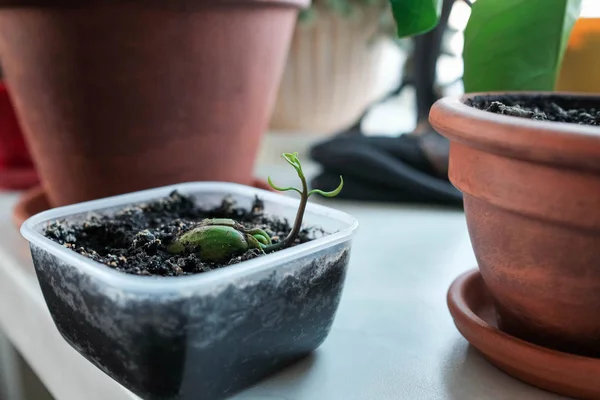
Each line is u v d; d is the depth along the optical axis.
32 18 0.38
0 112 0.55
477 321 0.32
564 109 0.36
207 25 0.40
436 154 0.54
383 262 0.44
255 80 0.44
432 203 0.55
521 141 0.27
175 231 0.33
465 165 0.30
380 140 0.56
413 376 0.32
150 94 0.40
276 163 0.68
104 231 0.35
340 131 0.69
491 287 0.32
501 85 0.38
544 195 0.28
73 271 0.29
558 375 0.30
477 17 0.37
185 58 0.40
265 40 0.43
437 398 0.30
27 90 0.41
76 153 0.42
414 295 0.39
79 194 0.44
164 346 0.27
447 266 0.43
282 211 0.38
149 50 0.39
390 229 0.50
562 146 0.26
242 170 0.47
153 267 0.30
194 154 0.43
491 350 0.31
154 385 0.28
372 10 0.64
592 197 0.27
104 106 0.40
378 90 0.80
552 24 0.35
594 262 0.28
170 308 0.27
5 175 0.56
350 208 0.54
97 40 0.38
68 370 0.34
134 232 0.34
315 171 0.64
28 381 0.46
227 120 0.43
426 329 0.36
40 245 0.30
